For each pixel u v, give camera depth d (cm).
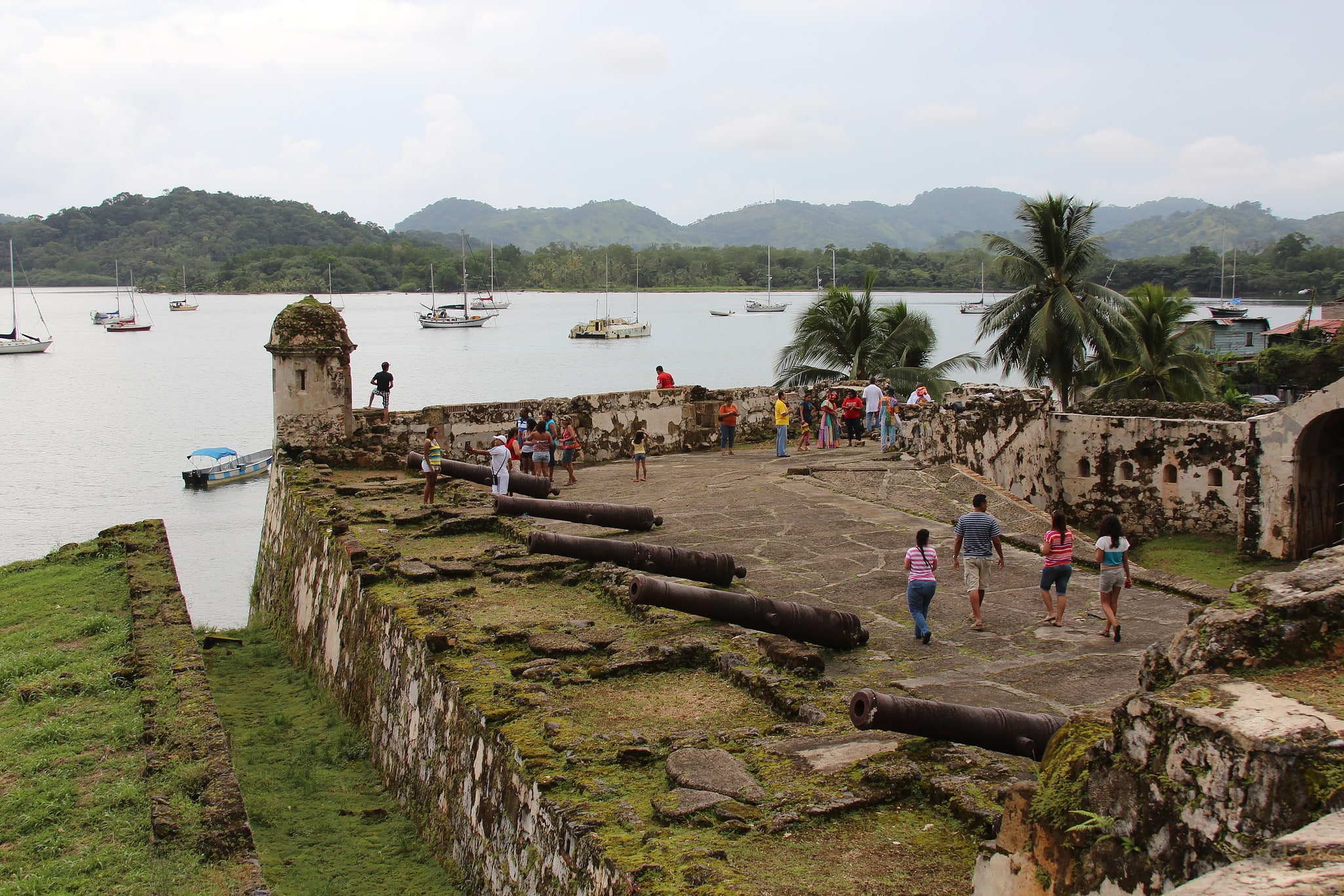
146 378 9181
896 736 706
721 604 915
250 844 670
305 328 1894
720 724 762
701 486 1783
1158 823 361
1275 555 1570
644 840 564
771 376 8994
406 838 848
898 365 3866
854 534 1389
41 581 1380
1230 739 337
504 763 713
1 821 718
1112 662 898
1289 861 278
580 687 838
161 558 1430
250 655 1488
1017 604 1081
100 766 799
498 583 1159
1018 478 1872
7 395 7919
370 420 2027
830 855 557
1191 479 1755
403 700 969
